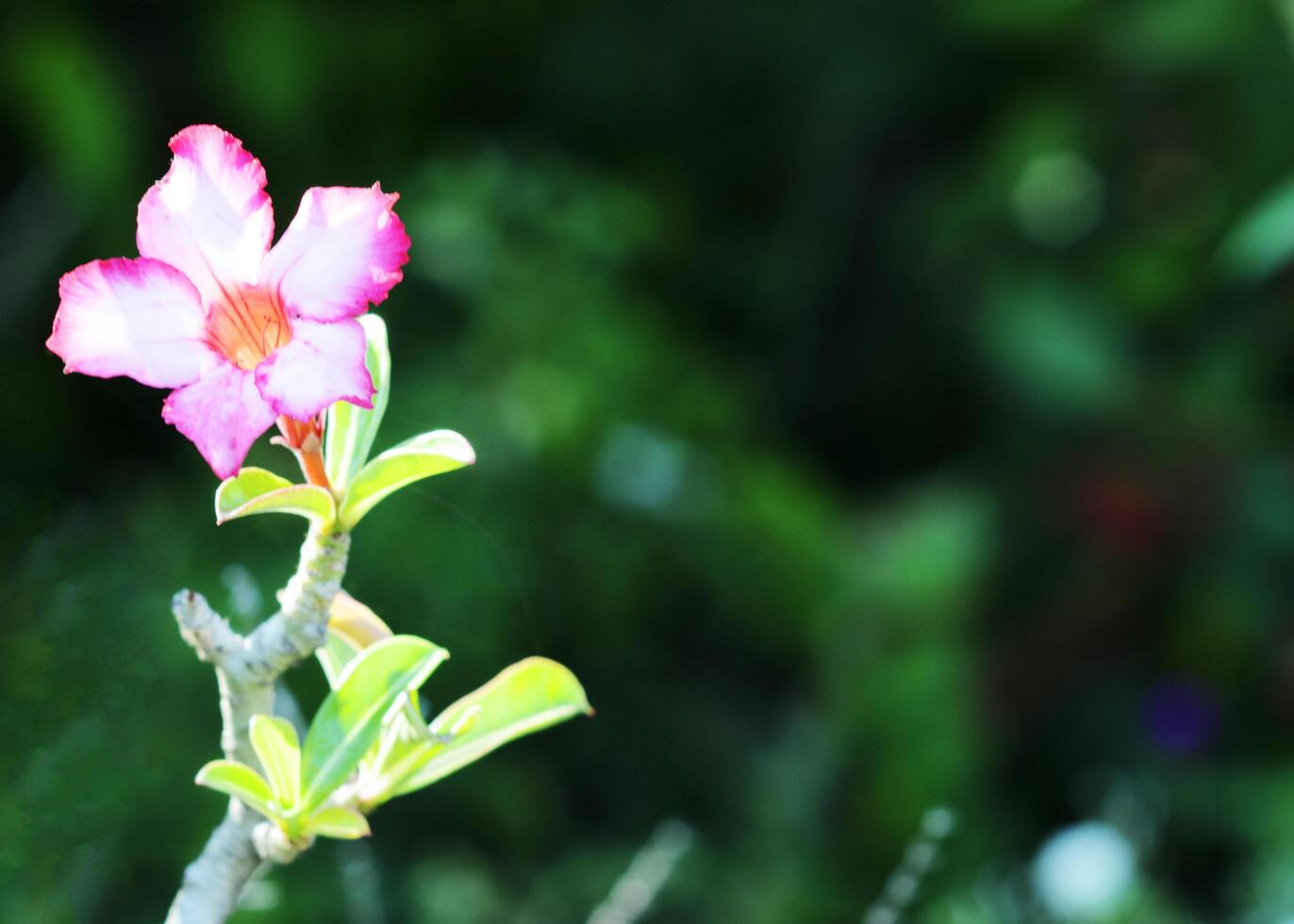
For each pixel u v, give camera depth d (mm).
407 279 3867
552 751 3471
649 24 4852
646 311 4234
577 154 4945
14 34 3969
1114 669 4406
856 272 4988
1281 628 4297
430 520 2852
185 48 4312
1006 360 4562
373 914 1305
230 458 1030
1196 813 3928
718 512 3650
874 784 3551
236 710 1072
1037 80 4895
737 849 3438
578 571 3453
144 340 1036
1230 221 4539
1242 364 4516
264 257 1047
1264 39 4441
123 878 1380
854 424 5066
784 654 3797
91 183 3893
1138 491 4418
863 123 4945
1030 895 3426
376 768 1094
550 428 3400
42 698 1153
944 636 3789
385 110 4641
